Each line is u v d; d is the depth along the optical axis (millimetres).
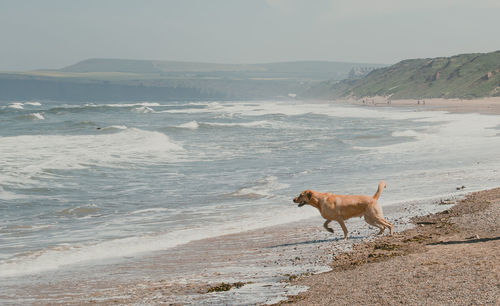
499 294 5613
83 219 15688
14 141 36156
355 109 111375
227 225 14094
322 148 34406
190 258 10641
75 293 8398
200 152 32656
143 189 20734
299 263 9188
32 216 16234
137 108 98625
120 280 9148
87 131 48531
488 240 8906
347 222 13633
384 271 7516
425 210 13578
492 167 21875
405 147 32312
